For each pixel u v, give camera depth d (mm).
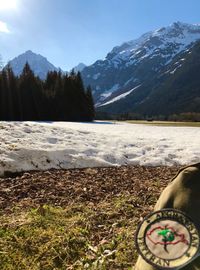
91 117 89812
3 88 77562
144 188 9109
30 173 10836
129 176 11094
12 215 6613
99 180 10234
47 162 11938
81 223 6051
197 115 148500
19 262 4715
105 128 37719
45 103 84250
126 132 29438
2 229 5652
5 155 11477
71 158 12703
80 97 87812
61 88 86562
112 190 9008
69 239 5262
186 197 1799
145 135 25375
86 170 11789
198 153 15781
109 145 16094
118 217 6477
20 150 12039
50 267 4652
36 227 5742
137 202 7520
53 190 8781
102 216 6414
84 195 8297
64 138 15883
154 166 13562
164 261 1524
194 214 1745
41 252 4938
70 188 9031
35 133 15609
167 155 15062
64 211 6766
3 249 4980
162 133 29594
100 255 4922
